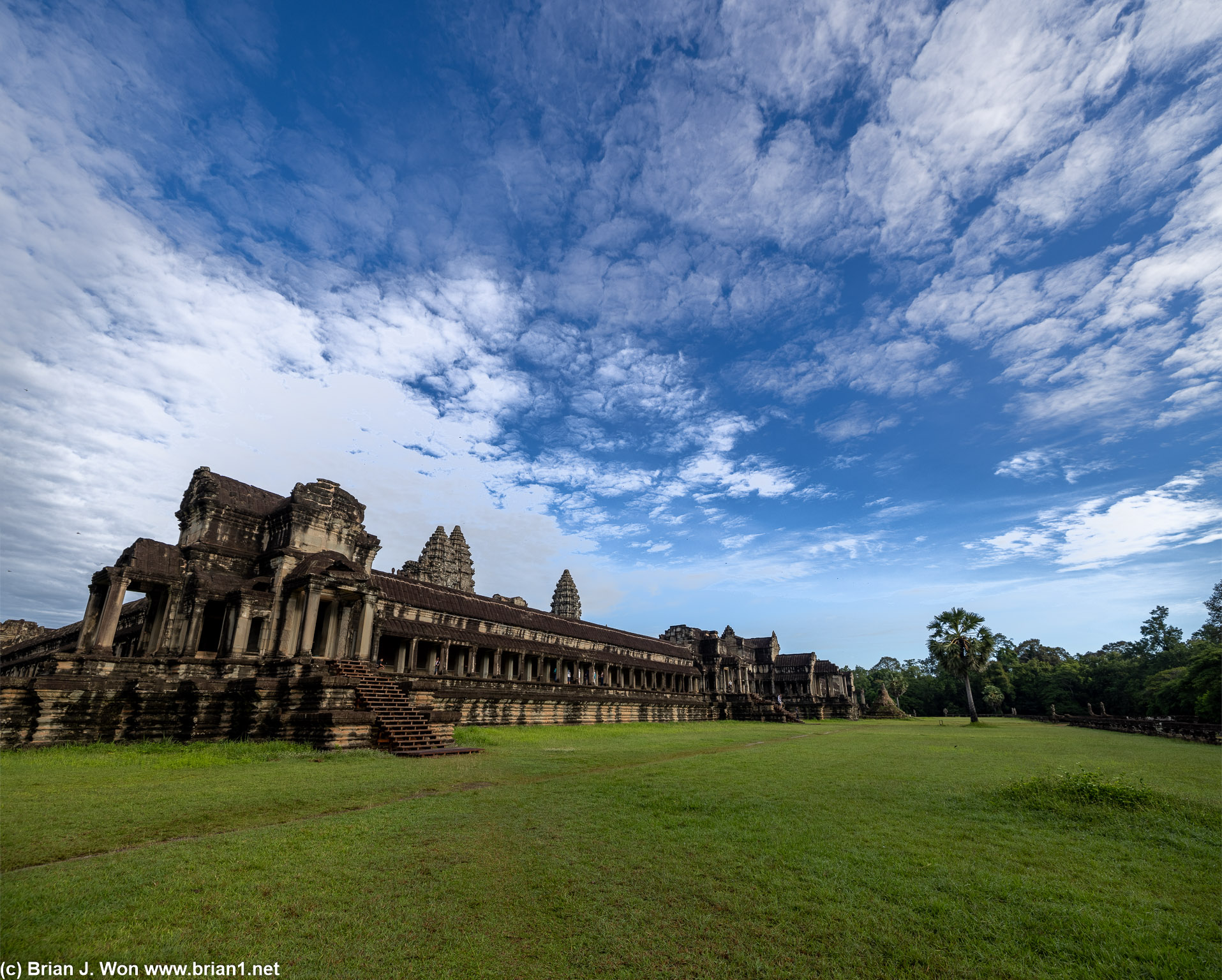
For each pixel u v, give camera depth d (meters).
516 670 49.78
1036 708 98.31
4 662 47.91
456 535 77.19
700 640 82.25
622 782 15.09
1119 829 10.73
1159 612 90.88
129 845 8.77
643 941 6.02
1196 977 5.39
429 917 6.44
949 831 10.52
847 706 87.25
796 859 8.63
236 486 30.83
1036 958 5.76
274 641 26.62
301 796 12.15
